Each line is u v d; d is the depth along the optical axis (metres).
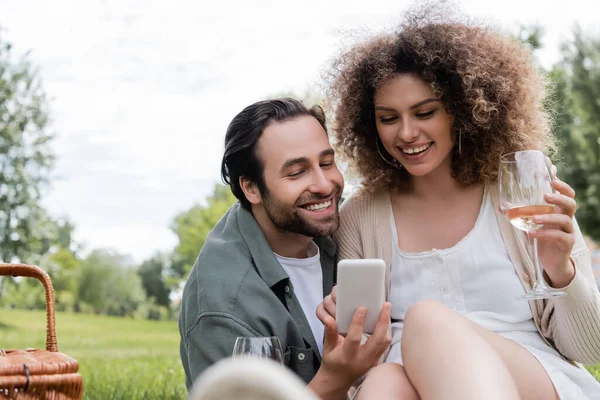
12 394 1.56
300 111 2.38
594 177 14.83
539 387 1.92
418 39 2.31
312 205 2.31
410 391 1.74
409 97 2.30
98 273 42.09
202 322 2.22
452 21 2.46
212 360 2.19
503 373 1.54
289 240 2.42
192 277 2.35
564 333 2.12
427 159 2.32
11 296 27.31
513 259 2.26
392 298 2.38
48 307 1.88
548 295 1.94
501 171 2.07
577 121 15.34
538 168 1.99
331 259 2.52
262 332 2.21
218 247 2.37
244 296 2.24
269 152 2.30
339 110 2.62
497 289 2.25
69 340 15.13
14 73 19.23
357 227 2.53
